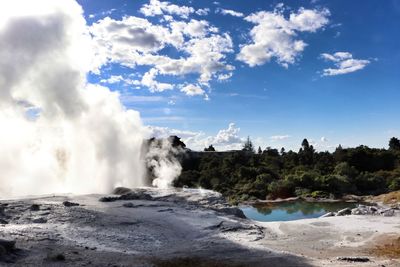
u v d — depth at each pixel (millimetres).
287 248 31594
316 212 67188
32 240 29719
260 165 113625
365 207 50625
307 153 124438
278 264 26422
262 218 62062
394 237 34125
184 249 31094
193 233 36625
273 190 88438
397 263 26156
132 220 38562
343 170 97812
